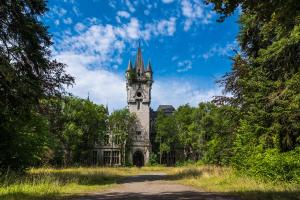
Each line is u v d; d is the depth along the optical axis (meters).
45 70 20.84
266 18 9.05
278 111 18.33
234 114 24.67
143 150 91.81
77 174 28.30
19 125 22.62
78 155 76.69
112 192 17.09
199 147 80.88
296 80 16.41
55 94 22.05
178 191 17.36
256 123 20.53
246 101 21.97
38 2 19.47
